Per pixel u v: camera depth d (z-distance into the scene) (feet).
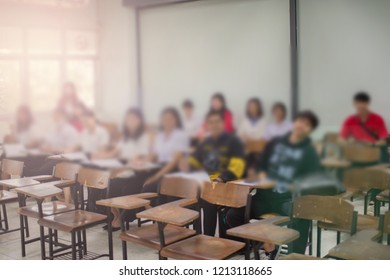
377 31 13.76
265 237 6.43
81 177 10.07
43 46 14.26
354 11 14.03
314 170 9.01
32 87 13.82
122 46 15.12
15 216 13.03
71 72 14.23
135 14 15.53
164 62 15.30
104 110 13.75
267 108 9.77
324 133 9.86
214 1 15.97
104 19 14.93
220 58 15.83
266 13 15.64
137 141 11.17
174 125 10.74
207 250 7.09
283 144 9.18
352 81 13.58
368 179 9.07
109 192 10.03
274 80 14.92
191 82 15.28
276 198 8.50
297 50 14.94
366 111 10.62
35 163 12.87
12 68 13.93
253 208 8.63
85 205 12.24
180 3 15.80
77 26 14.66
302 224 8.18
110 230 9.00
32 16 13.97
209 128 9.89
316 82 13.92
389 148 10.00
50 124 13.21
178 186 8.91
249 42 15.78
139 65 15.49
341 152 9.54
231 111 10.09
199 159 9.84
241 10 15.97
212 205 9.39
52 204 10.11
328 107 12.03
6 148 12.91
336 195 8.91
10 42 13.78
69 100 13.66
